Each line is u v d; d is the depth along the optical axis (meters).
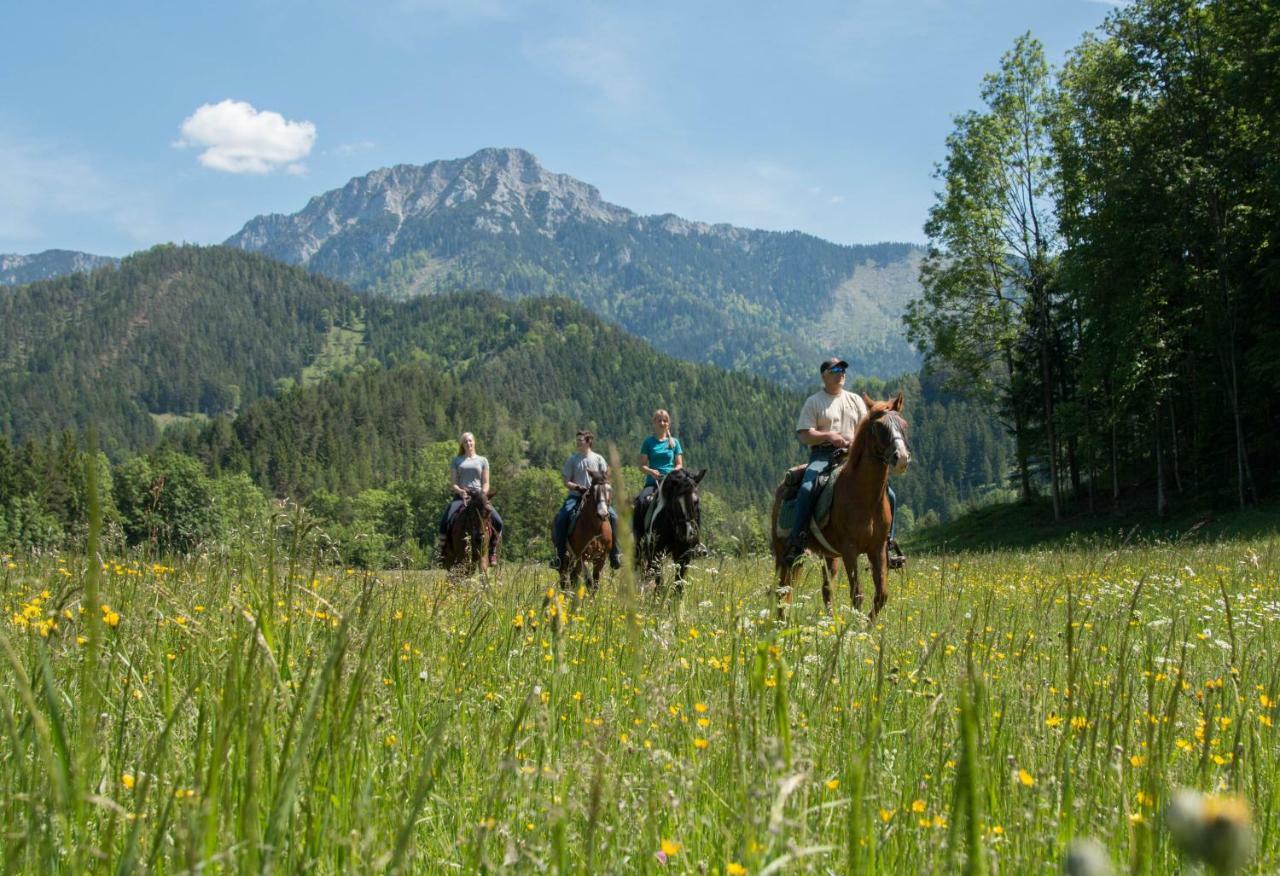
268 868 1.76
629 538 1.52
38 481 81.69
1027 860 2.46
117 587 4.72
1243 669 4.43
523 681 4.18
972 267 42.62
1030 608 8.24
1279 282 32.50
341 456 194.00
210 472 159.25
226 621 3.82
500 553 13.37
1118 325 35.19
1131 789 2.95
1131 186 33.38
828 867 2.36
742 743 2.75
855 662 4.82
